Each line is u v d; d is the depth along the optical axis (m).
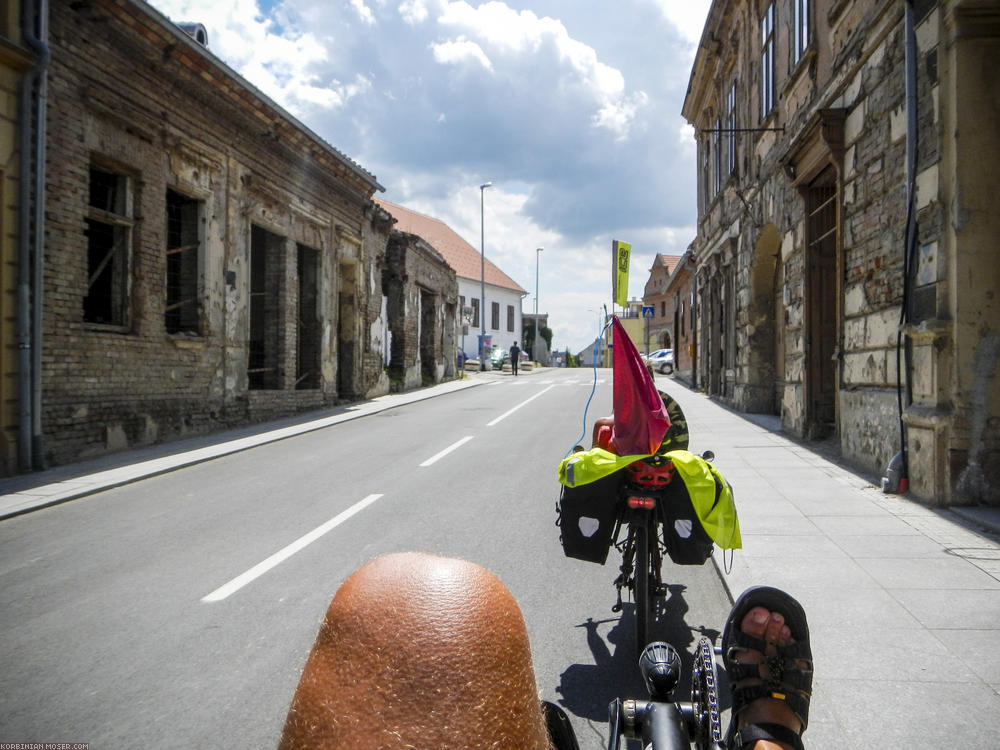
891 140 7.88
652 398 3.70
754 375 16.47
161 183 12.10
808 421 11.52
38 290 9.43
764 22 14.62
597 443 4.46
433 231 55.19
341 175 19.41
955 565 4.91
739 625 2.12
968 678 3.26
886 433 7.99
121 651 3.79
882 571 4.82
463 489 8.21
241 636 3.99
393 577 0.65
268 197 15.77
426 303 29.77
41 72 9.45
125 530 6.45
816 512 6.54
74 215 10.16
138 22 11.09
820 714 2.95
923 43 6.91
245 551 5.73
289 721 0.62
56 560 5.54
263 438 12.66
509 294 59.31
